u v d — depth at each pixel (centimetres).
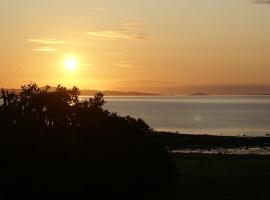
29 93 2259
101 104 2353
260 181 2602
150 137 2197
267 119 16938
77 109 2245
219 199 2191
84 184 1880
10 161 2030
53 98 2231
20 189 1808
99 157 1919
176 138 8150
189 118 17200
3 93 2256
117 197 1923
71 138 2002
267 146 7706
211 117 18150
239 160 3962
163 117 17775
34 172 1853
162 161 2075
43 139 2106
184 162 3612
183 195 2252
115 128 2108
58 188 1844
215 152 6575
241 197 2238
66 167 1884
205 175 2797
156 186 2033
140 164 1978
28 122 2147
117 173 1927
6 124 2150
